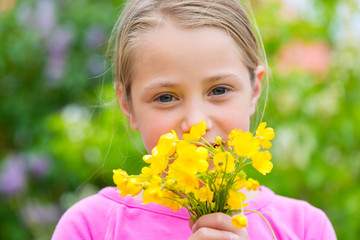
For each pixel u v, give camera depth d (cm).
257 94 210
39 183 429
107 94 341
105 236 194
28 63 429
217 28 181
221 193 149
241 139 144
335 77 361
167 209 195
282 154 338
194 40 176
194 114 172
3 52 427
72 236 195
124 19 206
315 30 370
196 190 145
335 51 369
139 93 183
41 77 429
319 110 346
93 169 369
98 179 389
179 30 177
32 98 430
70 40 421
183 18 180
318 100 346
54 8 430
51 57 422
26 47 423
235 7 197
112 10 425
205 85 175
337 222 344
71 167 373
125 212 198
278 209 206
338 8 374
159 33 178
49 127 396
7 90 437
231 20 188
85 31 422
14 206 432
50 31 425
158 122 177
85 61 421
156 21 181
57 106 429
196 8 185
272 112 339
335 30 375
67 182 422
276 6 379
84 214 199
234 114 178
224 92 178
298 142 338
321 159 341
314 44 371
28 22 429
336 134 347
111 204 201
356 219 333
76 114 407
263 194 209
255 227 197
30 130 427
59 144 366
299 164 338
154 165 143
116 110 324
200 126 150
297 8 386
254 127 250
